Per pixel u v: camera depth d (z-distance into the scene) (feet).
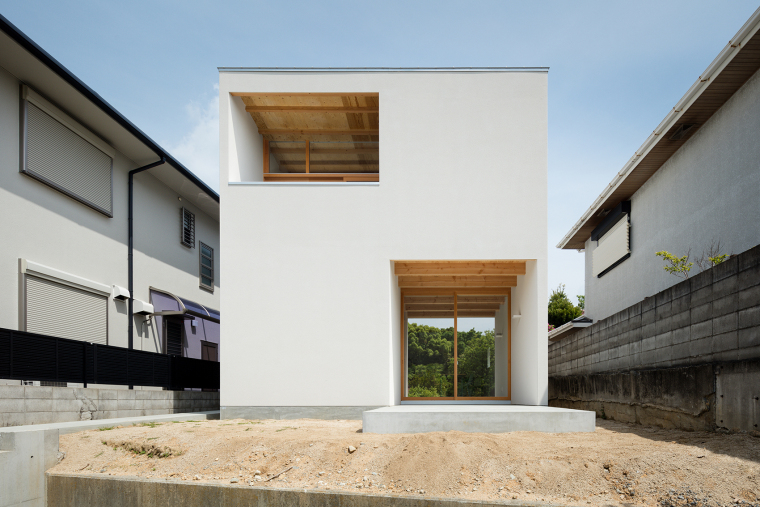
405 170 33.40
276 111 36.60
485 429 24.26
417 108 33.88
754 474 13.67
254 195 33.35
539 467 16.75
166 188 50.03
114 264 41.04
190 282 54.49
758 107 26.40
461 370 40.04
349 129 39.75
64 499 19.90
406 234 32.91
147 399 34.50
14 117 31.50
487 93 33.91
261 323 32.30
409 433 24.03
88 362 30.30
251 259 32.86
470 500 15.23
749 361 17.25
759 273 17.07
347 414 31.45
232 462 19.69
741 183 28.04
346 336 32.09
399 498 15.85
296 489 16.99
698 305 21.12
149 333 45.34
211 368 46.01
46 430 20.77
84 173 37.93
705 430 19.93
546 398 31.78
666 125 32.42
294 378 31.81
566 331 57.06
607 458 16.62
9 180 30.91
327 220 33.09
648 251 40.45
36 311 32.45
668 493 14.14
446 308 40.73
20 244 31.53
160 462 20.58
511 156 33.40
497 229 32.81
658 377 23.84
